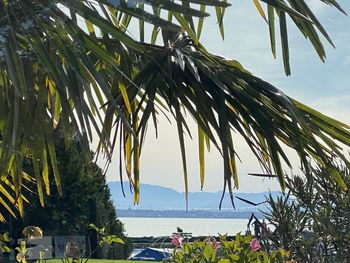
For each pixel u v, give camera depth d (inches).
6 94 125.6
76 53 115.8
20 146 127.4
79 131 115.4
